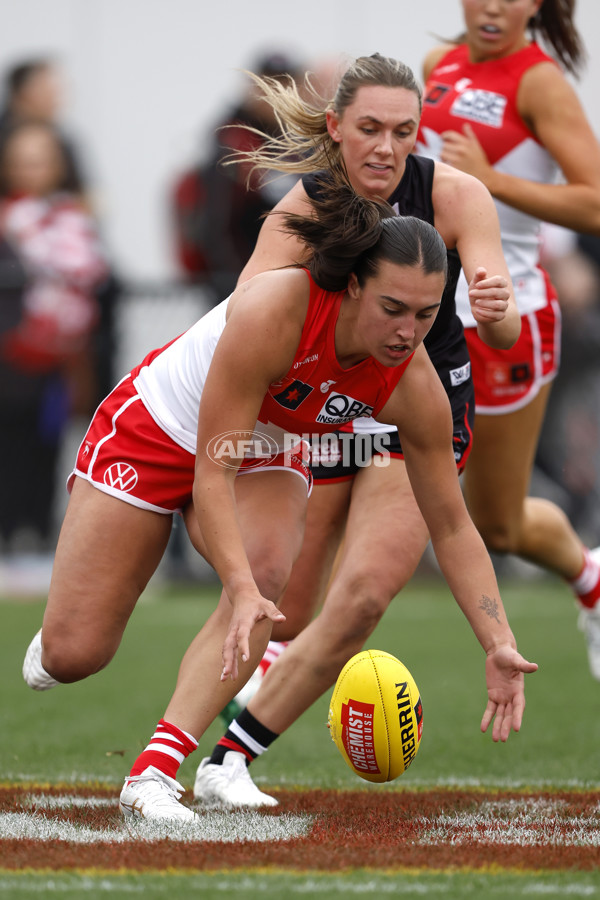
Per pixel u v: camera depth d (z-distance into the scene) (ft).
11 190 114.21
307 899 30.91
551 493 118.42
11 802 44.37
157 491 45.68
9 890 31.71
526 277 65.77
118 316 112.88
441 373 52.39
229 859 35.09
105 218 121.60
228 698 42.73
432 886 32.27
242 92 114.73
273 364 40.01
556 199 61.16
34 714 67.56
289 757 57.93
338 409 41.91
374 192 48.44
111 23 134.72
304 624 53.31
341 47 136.26
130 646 93.81
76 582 45.91
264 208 112.68
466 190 49.49
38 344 111.55
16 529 115.24
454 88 65.46
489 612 41.98
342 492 52.19
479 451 65.87
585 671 83.41
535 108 63.41
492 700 40.88
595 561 72.64
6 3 134.41
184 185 120.16
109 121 134.10
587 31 129.80
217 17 135.64
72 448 114.21
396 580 47.67
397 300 37.58
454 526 42.86
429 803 45.06
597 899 31.14
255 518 44.55
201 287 113.39
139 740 59.77
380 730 42.29
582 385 118.42
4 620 102.63
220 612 43.11
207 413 40.45
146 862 34.68
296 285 39.73
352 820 41.47
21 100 117.80
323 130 50.16
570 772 52.54
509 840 38.14
